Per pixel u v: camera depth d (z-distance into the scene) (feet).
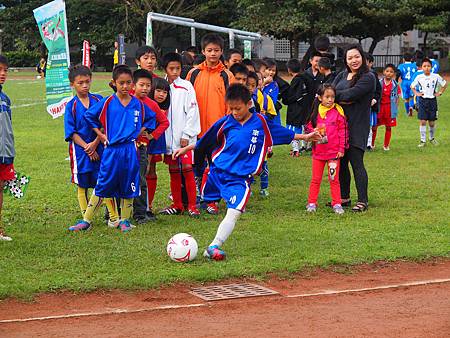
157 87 35.27
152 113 34.37
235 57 39.88
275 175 44.60
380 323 26.04
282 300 27.71
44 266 30.19
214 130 31.35
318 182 36.99
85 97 34.60
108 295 28.22
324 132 35.76
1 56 32.19
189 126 35.88
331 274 29.89
